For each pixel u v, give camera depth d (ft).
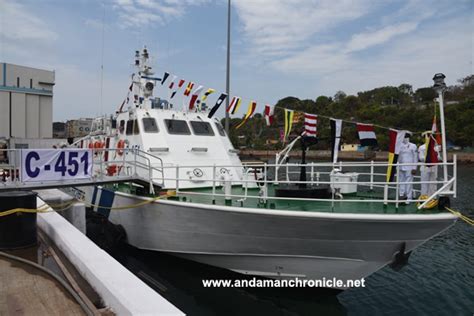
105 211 32.63
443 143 19.42
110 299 11.88
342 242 20.49
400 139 20.95
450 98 245.45
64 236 18.52
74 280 14.32
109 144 36.73
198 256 25.25
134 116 32.63
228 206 21.93
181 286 24.75
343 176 26.27
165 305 10.58
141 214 27.43
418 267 31.50
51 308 11.90
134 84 37.27
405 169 23.80
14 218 18.56
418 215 18.93
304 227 20.33
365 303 24.07
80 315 11.41
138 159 30.55
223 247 23.48
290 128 25.71
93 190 35.35
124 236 29.55
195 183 29.25
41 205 24.70
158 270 27.25
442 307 23.56
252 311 22.24
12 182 23.11
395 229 19.54
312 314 22.36
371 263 21.27
